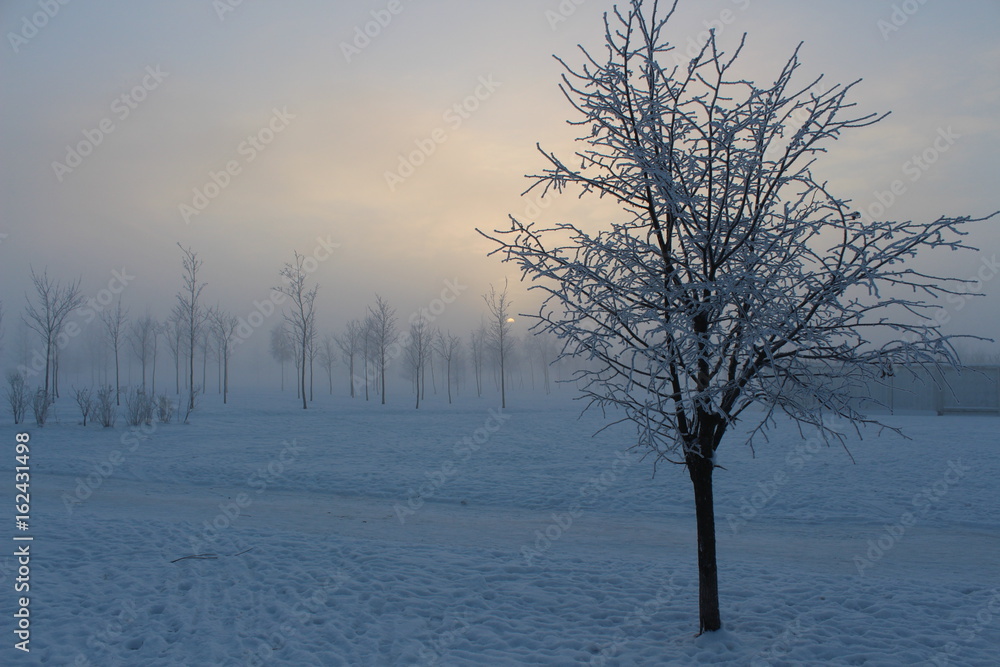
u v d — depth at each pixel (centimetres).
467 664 538
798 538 1049
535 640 593
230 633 599
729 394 567
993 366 3150
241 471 1689
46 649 548
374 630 613
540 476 1608
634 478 1559
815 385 527
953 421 2742
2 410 3441
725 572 823
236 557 846
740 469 1628
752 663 536
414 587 737
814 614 650
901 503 1261
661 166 539
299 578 763
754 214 562
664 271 562
